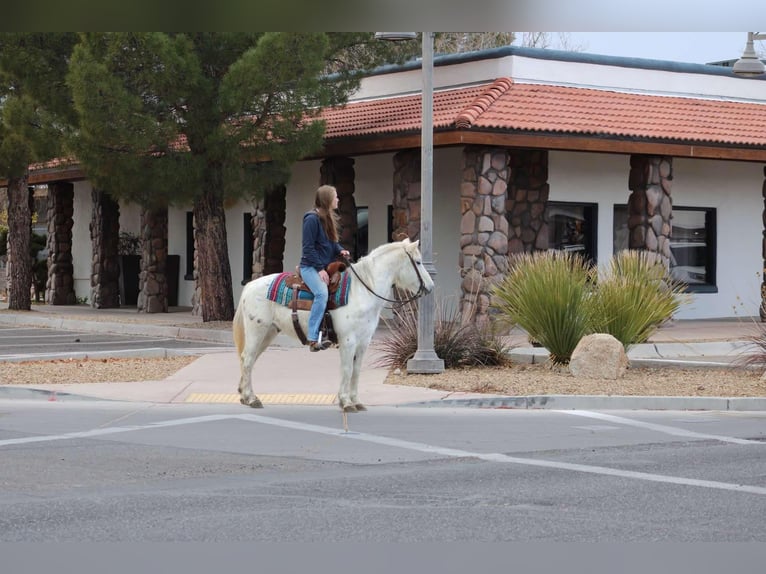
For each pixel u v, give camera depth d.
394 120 25.09
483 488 9.85
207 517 8.70
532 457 11.43
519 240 25.72
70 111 25.56
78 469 10.62
